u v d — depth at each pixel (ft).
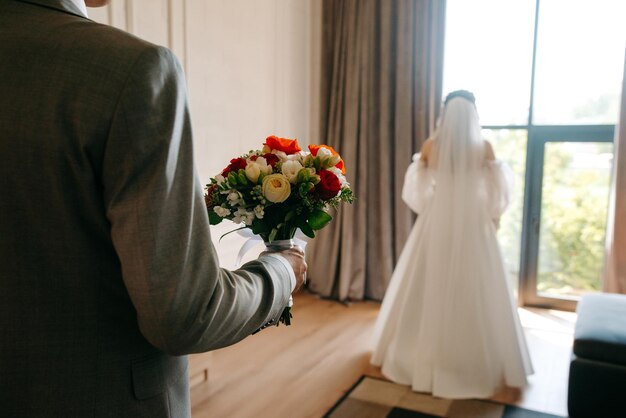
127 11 9.71
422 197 9.99
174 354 2.06
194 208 2.14
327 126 15.99
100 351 2.18
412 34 14.43
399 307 10.04
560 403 8.69
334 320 13.55
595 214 14.16
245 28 13.10
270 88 14.37
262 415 8.23
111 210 2.00
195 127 11.54
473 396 8.87
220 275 2.22
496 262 9.32
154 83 2.06
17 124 2.02
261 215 3.40
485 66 14.70
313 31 16.28
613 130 13.60
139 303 1.93
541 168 14.55
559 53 13.96
